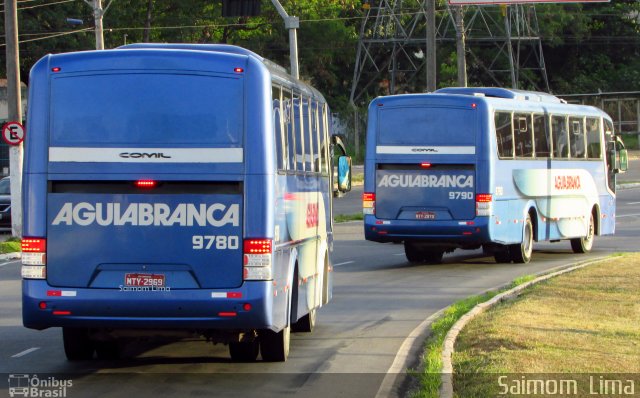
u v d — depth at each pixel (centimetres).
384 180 6881
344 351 3825
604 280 5478
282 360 3597
